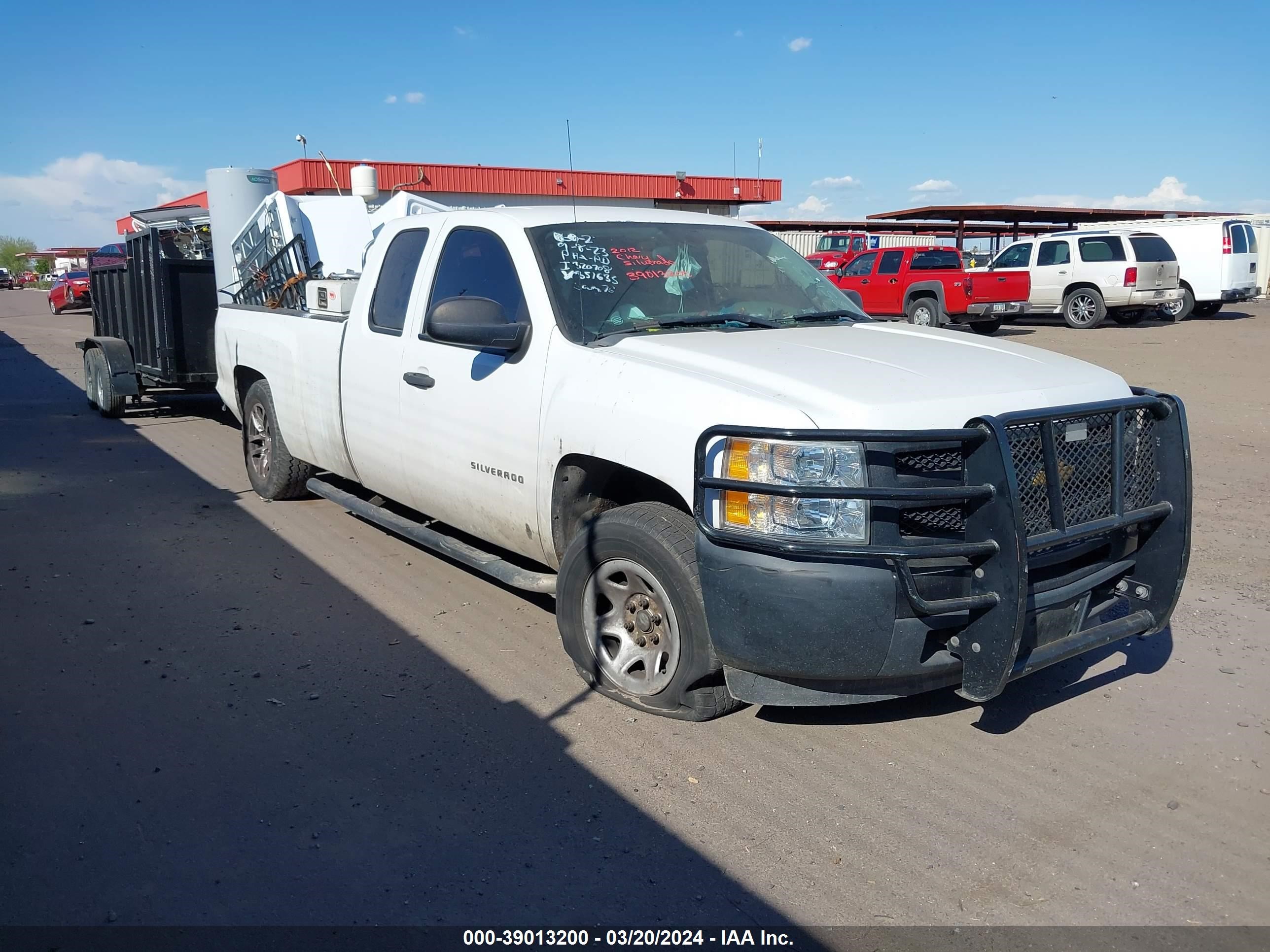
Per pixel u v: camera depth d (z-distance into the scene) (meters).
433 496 5.09
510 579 4.62
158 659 4.61
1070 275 21.61
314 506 7.30
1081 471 3.61
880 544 3.22
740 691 3.64
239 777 3.61
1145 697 4.28
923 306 20.14
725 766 3.70
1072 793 3.53
